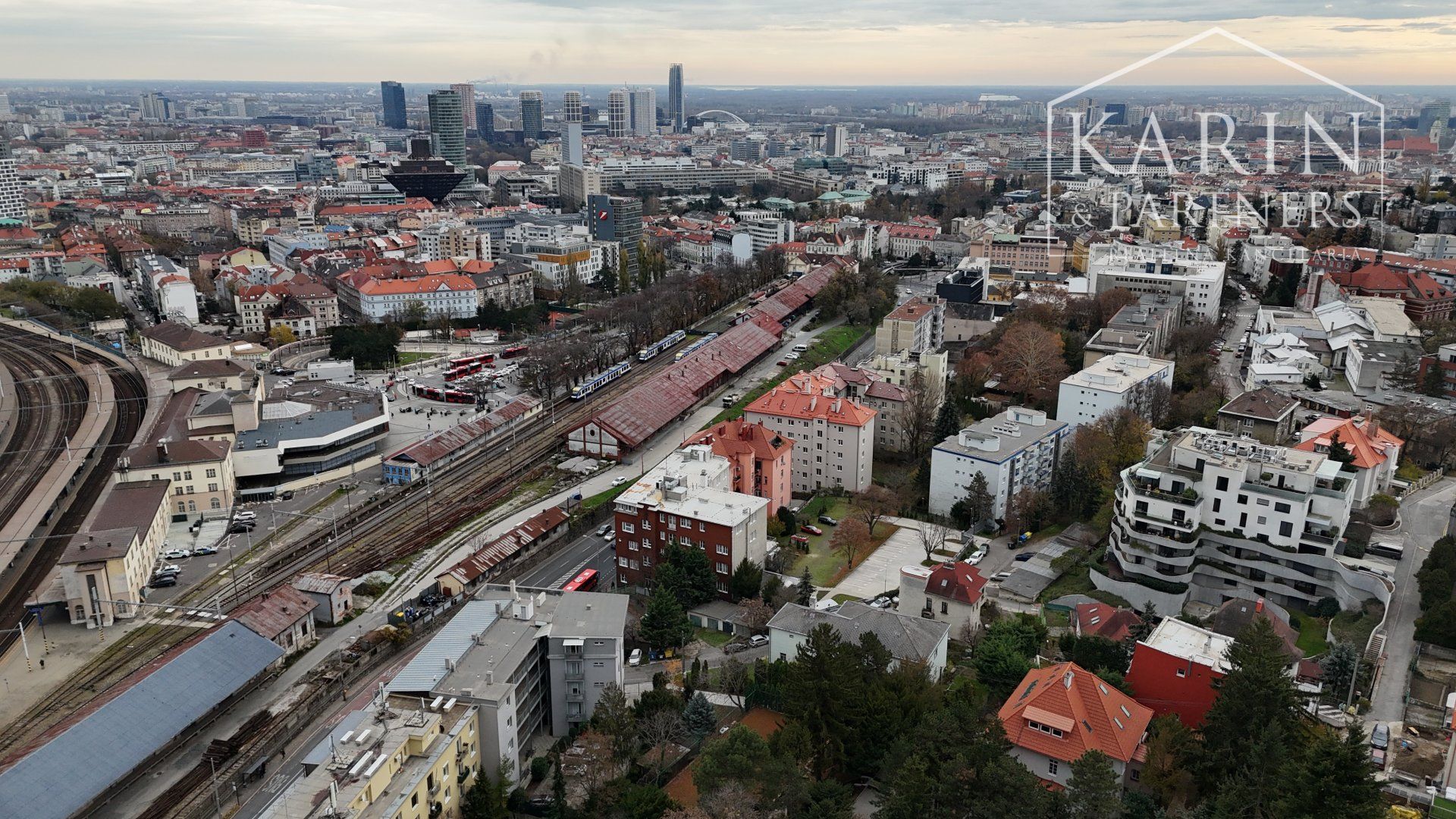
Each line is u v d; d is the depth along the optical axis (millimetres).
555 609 184125
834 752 150250
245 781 163875
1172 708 161125
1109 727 146125
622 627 178000
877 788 145500
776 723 171375
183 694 174125
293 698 187000
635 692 185750
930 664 177375
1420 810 134750
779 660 182500
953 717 140750
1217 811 123875
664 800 141250
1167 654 160875
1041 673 162125
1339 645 171750
